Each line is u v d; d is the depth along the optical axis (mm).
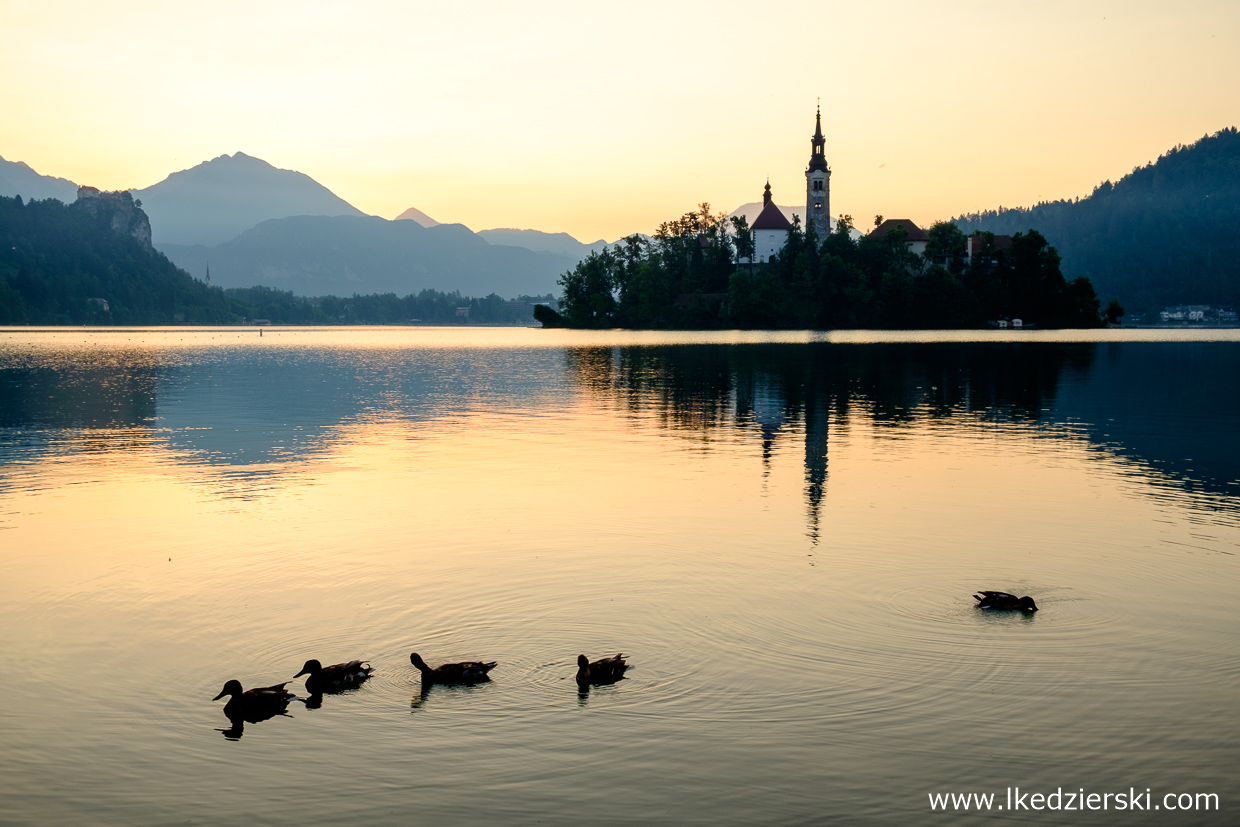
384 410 46250
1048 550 19172
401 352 119688
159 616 15516
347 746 11336
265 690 12367
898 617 15227
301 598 16312
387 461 30453
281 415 44156
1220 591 16516
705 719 11844
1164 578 17281
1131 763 10758
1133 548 19344
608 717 11906
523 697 12469
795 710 12039
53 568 18188
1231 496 24531
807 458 30766
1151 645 14047
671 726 11688
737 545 19578
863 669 13219
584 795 10258
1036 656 13648
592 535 20453
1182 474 27781
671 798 10180
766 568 17938
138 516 22531
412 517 22281
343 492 25344
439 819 9867
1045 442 34219
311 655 13945
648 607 15727
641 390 56906
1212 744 11164
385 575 17562
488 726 11734
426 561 18484
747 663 13438
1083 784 10375
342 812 10031
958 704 12156
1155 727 11555
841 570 17781
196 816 9984
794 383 60906
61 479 27422
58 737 11633
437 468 29062
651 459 30688
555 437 36188
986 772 10617
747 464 29609
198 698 12656
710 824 9711
